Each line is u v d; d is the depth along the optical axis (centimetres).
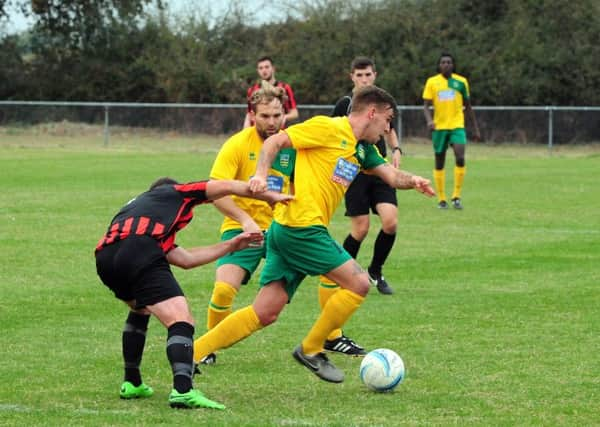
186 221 1370
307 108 7512
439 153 4031
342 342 1698
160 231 1329
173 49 9538
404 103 8925
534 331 1838
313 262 1466
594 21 8781
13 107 7750
